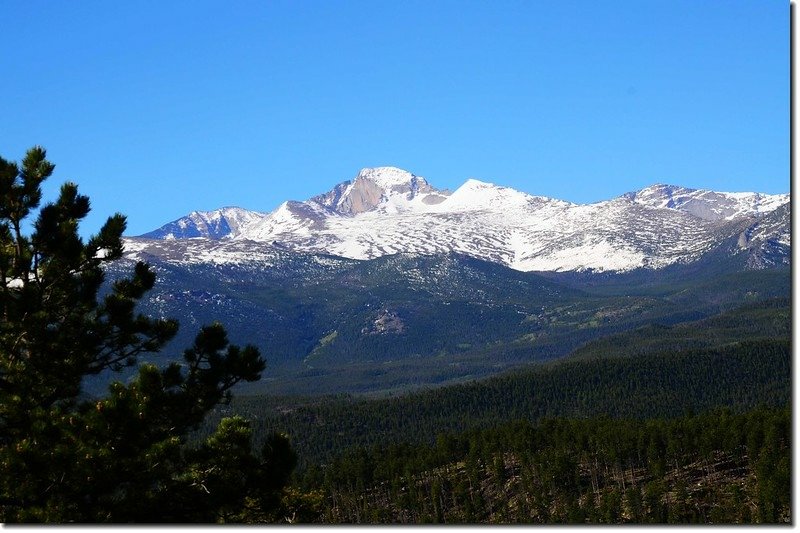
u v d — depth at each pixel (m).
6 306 43.34
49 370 44.00
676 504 165.00
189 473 40.53
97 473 36.94
